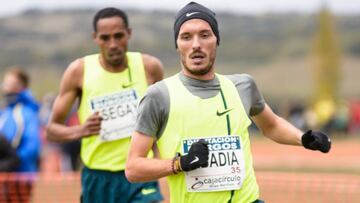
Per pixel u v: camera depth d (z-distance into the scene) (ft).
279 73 338.54
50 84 302.04
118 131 29.68
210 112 21.26
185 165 20.11
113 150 29.76
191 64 21.16
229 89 21.80
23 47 380.99
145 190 29.40
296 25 439.63
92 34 29.94
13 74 41.09
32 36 407.44
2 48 378.94
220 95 21.56
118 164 29.71
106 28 29.07
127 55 30.19
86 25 433.07
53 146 86.12
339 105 182.19
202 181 21.13
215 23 21.56
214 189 21.17
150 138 21.22
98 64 29.94
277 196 49.93
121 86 29.78
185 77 21.47
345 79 335.26
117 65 29.73
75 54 361.51
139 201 29.27
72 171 64.95
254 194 21.68
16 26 424.46
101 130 29.66
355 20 449.06
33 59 353.51
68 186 56.70
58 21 437.58
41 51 369.71
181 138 21.06
